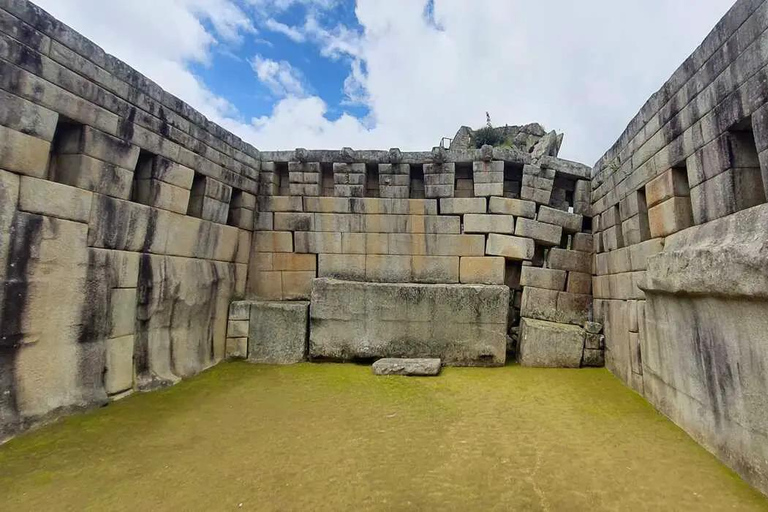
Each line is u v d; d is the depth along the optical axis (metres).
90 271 5.32
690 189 4.89
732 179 4.12
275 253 9.13
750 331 3.56
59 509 3.24
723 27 4.14
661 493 3.51
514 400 6.01
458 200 8.79
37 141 4.64
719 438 4.07
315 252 9.08
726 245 3.73
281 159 9.23
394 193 9.01
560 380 7.05
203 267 7.57
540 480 3.74
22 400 4.53
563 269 8.74
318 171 9.11
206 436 4.67
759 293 3.28
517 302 8.89
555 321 8.60
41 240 4.73
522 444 4.50
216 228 7.90
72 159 5.22
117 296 5.75
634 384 6.45
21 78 4.49
